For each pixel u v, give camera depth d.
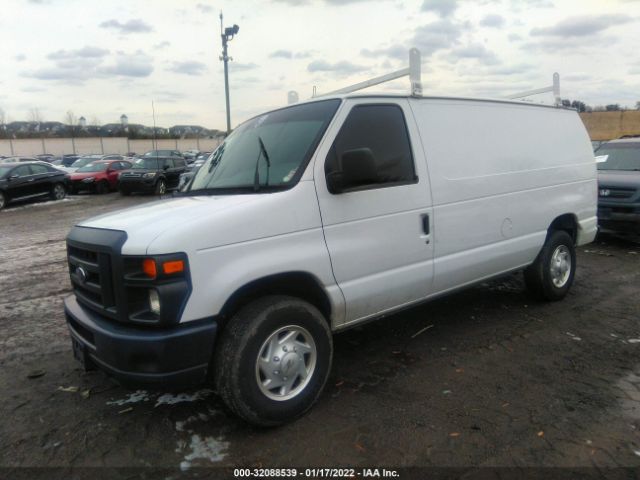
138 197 21.30
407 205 3.92
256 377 3.13
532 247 5.20
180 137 75.06
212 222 2.99
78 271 3.34
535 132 5.25
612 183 8.70
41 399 3.77
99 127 72.44
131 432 3.30
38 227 13.20
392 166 3.87
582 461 2.88
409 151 4.01
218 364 3.09
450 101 4.44
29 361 4.47
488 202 4.60
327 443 3.12
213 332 2.98
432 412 3.44
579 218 5.81
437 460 2.92
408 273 3.97
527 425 3.25
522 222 5.02
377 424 3.31
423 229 4.06
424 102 4.22
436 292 4.34
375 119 3.83
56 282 7.28
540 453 2.96
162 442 3.18
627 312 5.38
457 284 4.50
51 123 71.81
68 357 4.55
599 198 8.84
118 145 69.06
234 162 3.95
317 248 3.40
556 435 3.13
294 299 3.33
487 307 5.62
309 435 3.21
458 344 4.61
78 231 3.41
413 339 4.75
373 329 5.04
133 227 3.03
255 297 3.31
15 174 18.38
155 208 3.48
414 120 4.09
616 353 4.35
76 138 67.56
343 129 3.62
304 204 3.35
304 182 3.37
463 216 4.38
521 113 5.13
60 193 20.48
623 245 8.99
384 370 4.11
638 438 3.09
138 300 2.95
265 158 3.66
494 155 4.71
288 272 3.26
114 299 3.04
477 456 2.95
